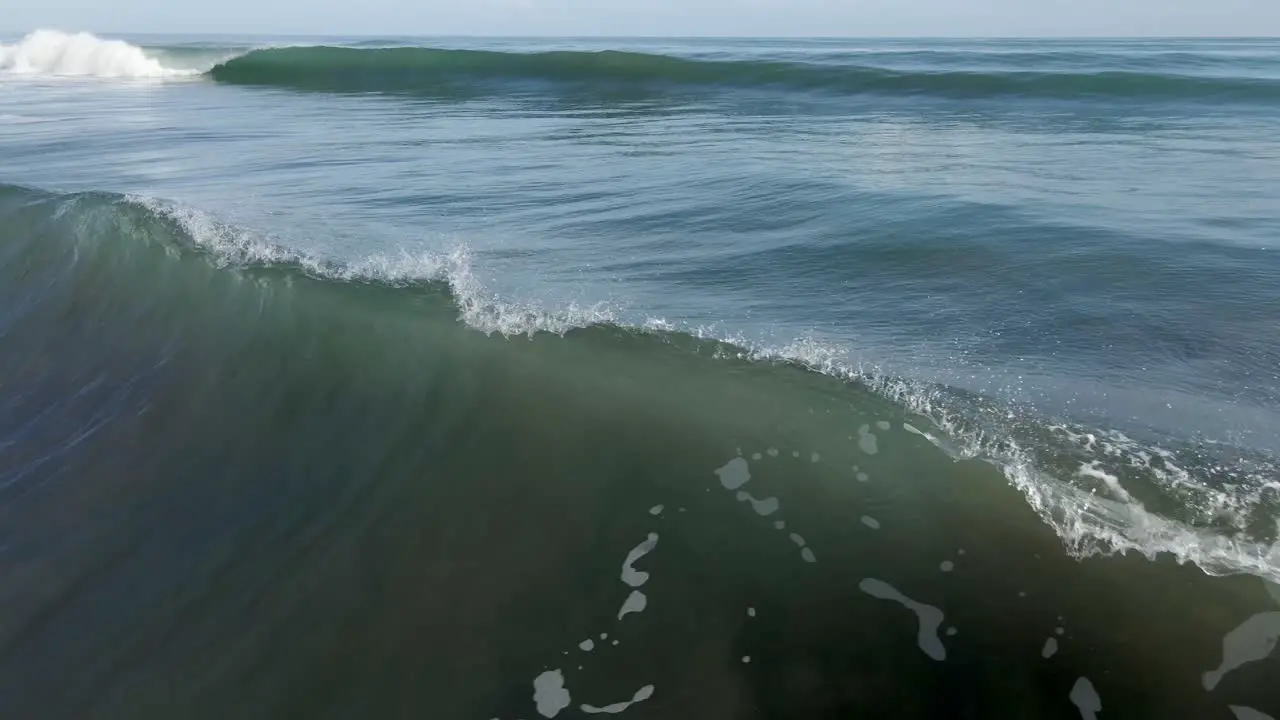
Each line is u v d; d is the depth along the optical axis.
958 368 4.65
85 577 3.65
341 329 5.29
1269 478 3.58
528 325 5.23
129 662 3.19
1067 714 2.64
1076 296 5.71
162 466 4.39
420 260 6.41
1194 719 2.59
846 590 3.18
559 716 2.77
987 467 3.71
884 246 6.86
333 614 3.27
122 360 5.50
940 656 2.87
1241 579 3.03
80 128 13.93
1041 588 3.08
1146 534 3.27
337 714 2.85
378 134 13.55
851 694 2.77
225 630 3.27
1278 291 5.69
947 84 17.72
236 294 5.86
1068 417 4.11
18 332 6.10
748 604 3.16
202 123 14.76
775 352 4.85
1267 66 22.70
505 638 3.09
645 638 3.05
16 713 3.02
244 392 4.88
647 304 5.66
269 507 3.96
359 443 4.32
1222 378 4.52
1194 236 6.91
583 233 7.38
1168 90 16.33
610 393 4.48
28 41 26.19
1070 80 17.05
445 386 4.65
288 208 8.05
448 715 2.81
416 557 3.52
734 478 3.81
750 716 2.73
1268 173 9.41
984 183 8.99
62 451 4.66
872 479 3.71
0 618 3.46
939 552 3.29
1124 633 2.87
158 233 6.81
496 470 3.99
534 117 15.86
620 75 21.02
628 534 3.55
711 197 8.63
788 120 14.84
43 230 7.27
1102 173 9.55
